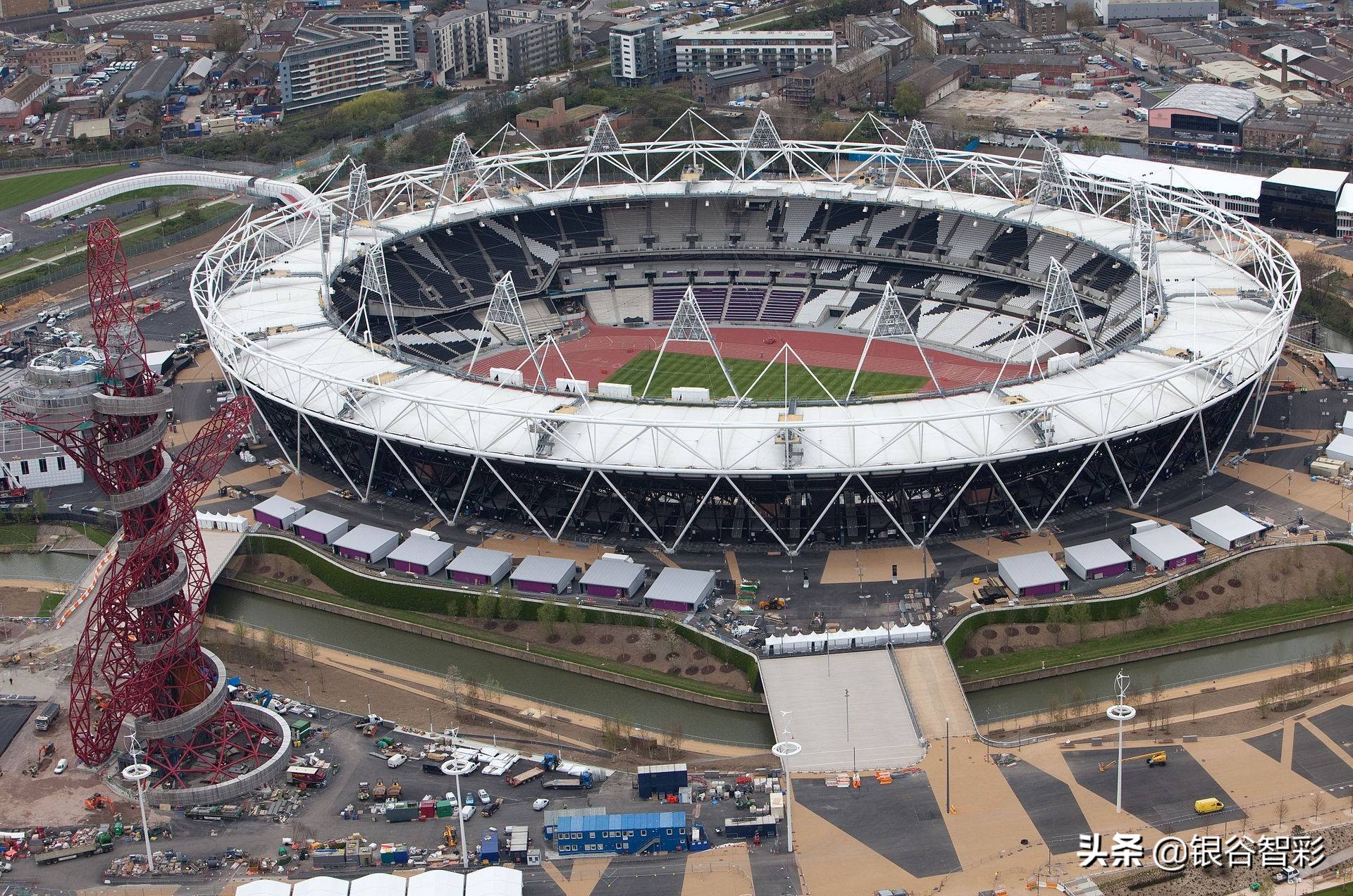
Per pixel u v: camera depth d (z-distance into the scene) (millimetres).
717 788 197875
